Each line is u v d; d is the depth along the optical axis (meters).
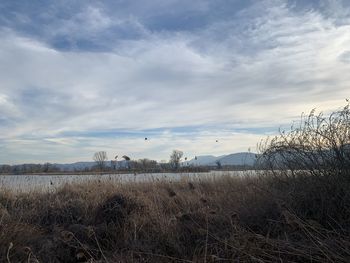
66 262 6.15
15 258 5.75
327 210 5.98
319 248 4.85
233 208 7.34
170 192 9.45
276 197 6.64
